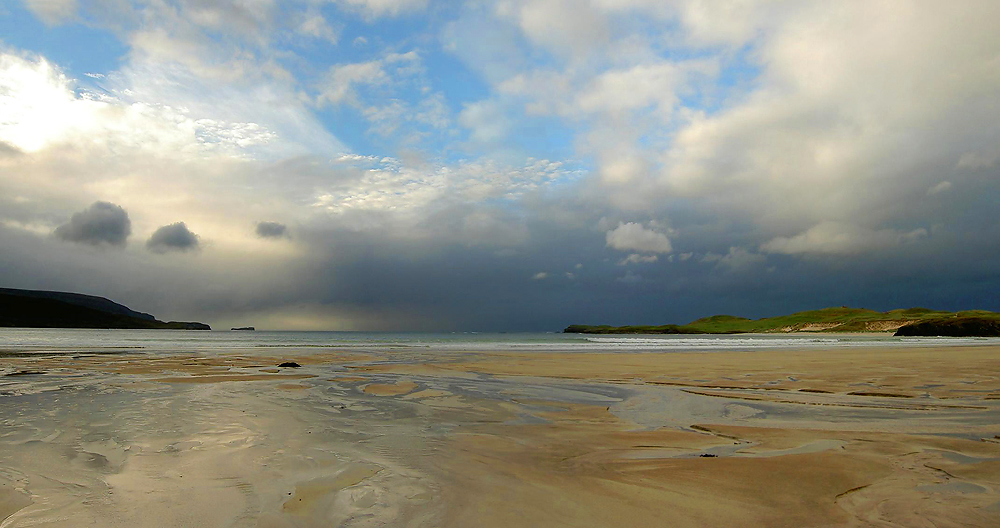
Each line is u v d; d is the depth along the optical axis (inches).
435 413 370.3
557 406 413.1
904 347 1594.5
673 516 158.1
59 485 185.8
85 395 435.8
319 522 150.8
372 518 153.9
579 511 161.6
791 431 300.7
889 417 353.1
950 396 452.8
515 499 173.3
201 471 205.6
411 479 195.8
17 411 350.9
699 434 294.7
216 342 1911.9
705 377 637.3
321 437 277.7
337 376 639.1
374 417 349.7
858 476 200.4
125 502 167.3
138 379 570.9
